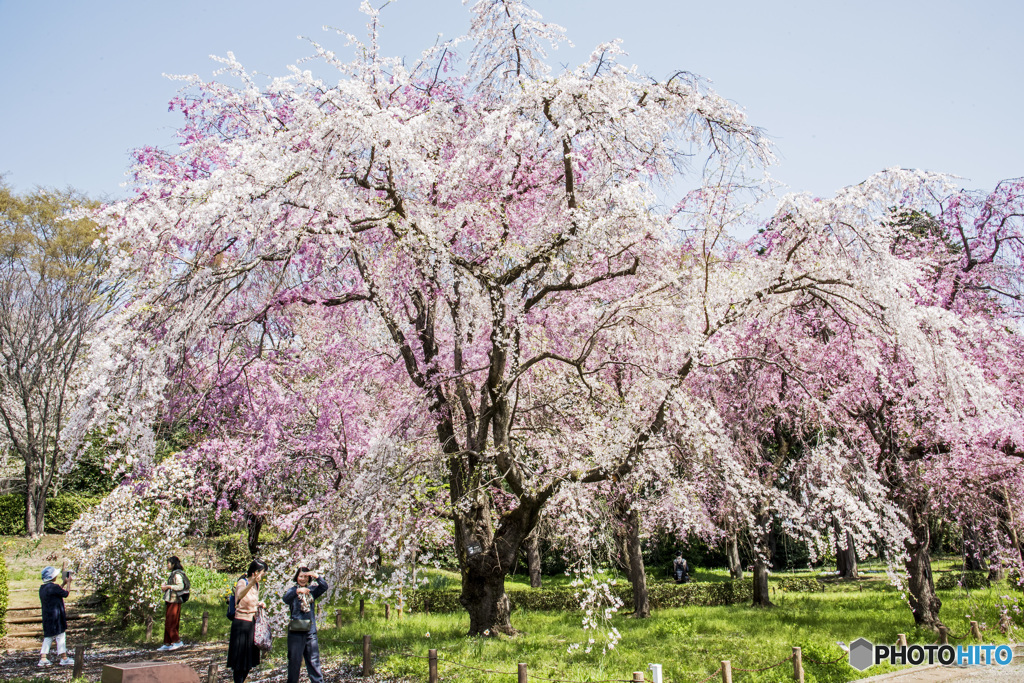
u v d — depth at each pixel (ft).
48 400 73.97
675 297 29.94
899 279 27.07
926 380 28.53
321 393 35.09
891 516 28.53
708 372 33.42
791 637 32.68
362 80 29.86
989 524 32.50
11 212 74.90
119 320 23.79
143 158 31.24
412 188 30.22
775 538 58.34
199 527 42.14
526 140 30.30
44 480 73.92
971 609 34.42
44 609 30.60
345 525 27.09
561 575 67.92
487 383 31.53
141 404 23.52
